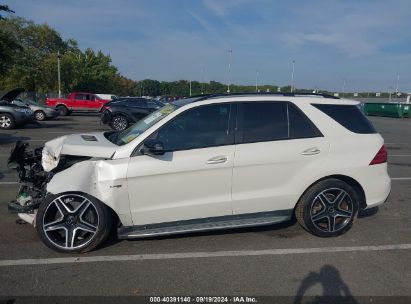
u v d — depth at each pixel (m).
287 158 4.36
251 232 4.79
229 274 3.71
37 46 54.09
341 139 4.58
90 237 4.07
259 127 4.40
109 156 4.08
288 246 4.39
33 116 17.47
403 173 8.82
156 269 3.79
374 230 4.96
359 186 4.69
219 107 4.34
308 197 4.51
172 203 4.17
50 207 4.00
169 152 4.11
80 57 57.31
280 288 3.47
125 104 17.59
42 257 3.99
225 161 4.19
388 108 35.28
